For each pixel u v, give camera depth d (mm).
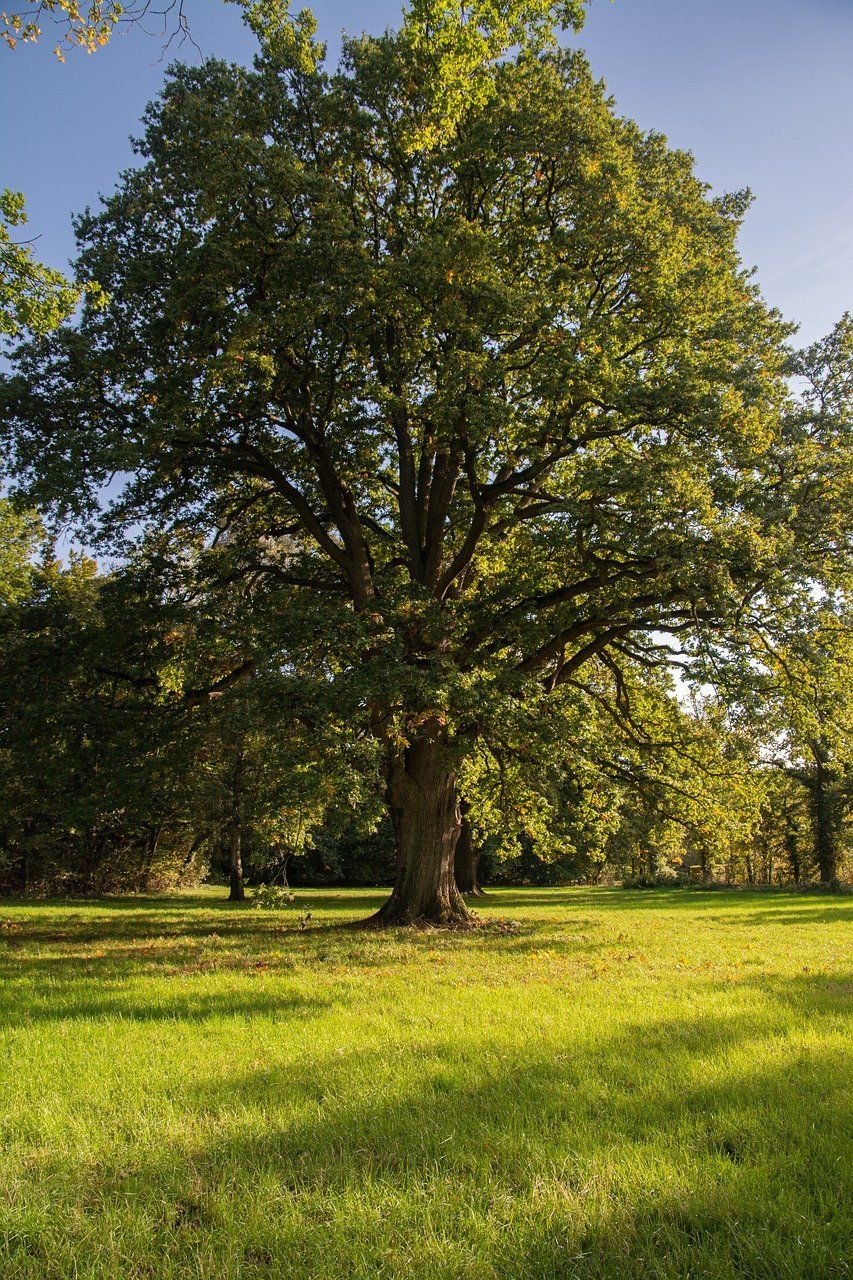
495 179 16859
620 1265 3102
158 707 18062
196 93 16328
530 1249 3193
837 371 18062
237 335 14133
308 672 15742
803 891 35844
